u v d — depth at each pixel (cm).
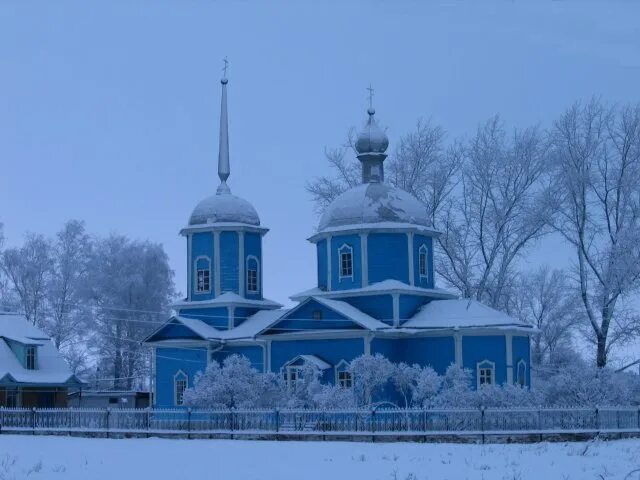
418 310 4831
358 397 4319
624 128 5403
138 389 7238
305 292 5069
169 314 7400
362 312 4784
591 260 5431
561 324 6412
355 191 5025
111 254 7450
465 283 5784
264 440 3822
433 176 5919
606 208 5431
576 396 4200
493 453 2892
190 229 5403
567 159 5453
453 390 4028
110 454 3017
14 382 5475
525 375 4653
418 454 2914
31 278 7238
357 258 4859
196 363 5106
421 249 4966
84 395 6212
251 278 5431
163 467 2544
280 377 4700
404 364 4447
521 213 5662
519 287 6494
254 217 5500
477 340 4544
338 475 2320
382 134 5166
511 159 5722
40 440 3866
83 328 7162
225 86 5681
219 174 5594
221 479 2250
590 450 2917
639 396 4494
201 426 4169
